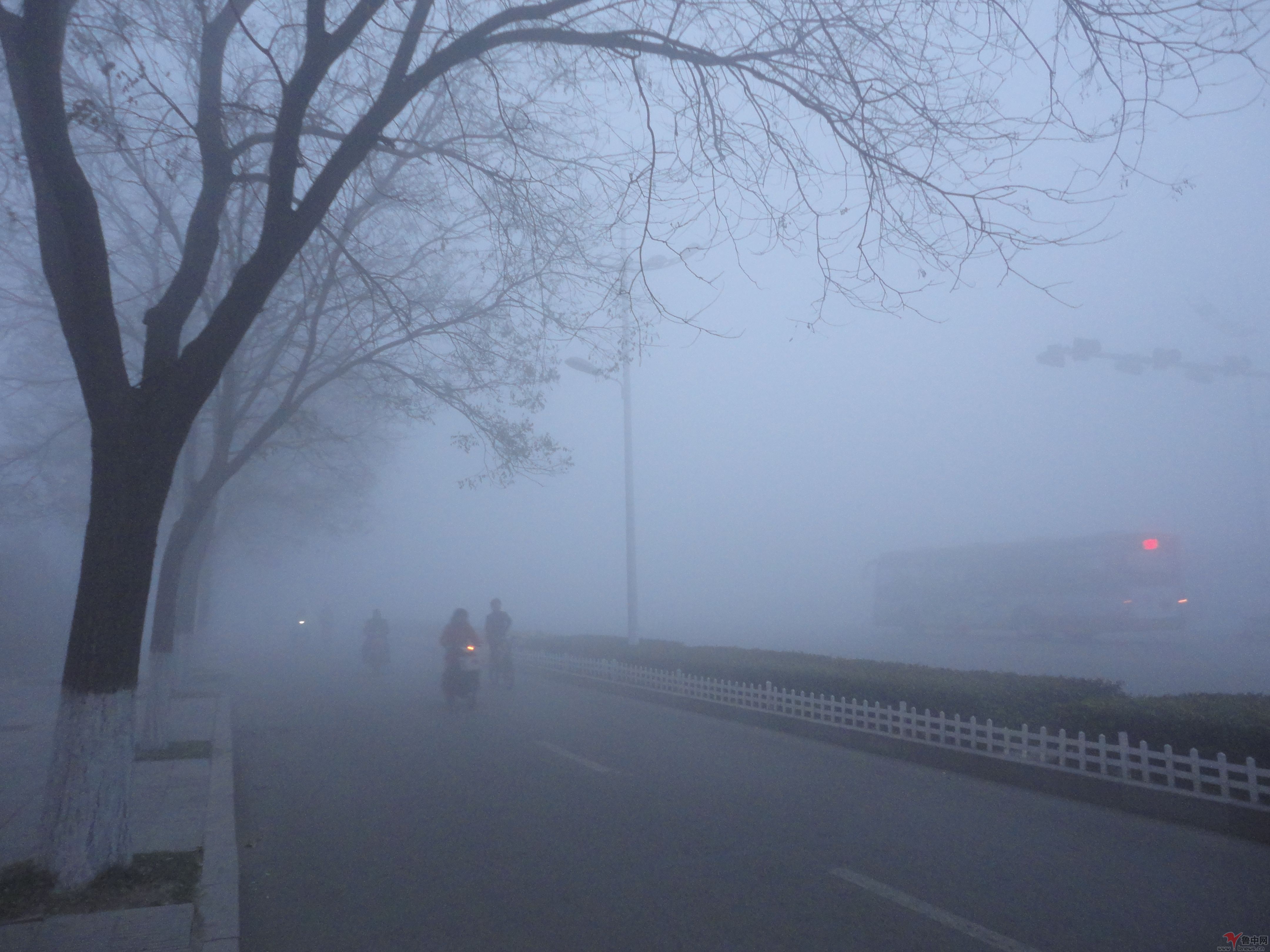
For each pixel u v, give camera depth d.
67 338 6.46
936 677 11.46
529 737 12.01
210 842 6.81
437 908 5.48
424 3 7.42
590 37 8.00
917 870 6.01
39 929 4.96
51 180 5.86
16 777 9.33
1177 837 6.81
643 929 5.04
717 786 8.73
